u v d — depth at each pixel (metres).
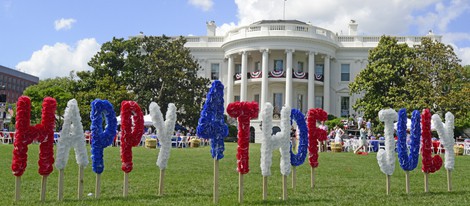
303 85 42.00
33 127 7.33
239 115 7.53
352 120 36.34
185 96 35.47
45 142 7.41
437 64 30.84
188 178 10.49
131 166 7.96
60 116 34.56
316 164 9.39
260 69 42.06
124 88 33.91
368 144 24.94
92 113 7.91
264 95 38.72
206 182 9.88
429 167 8.84
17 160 7.33
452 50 31.42
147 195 8.09
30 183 9.27
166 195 8.12
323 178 10.89
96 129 7.84
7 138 27.70
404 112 8.77
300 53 41.06
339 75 43.88
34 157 15.21
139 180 10.03
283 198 7.81
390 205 7.30
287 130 7.90
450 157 9.12
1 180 9.57
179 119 36.19
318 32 41.78
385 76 31.66
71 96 34.31
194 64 37.00
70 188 8.81
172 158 16.30
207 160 15.59
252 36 39.38
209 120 7.45
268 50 39.28
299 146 8.71
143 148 23.48
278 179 10.64
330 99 43.44
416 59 31.31
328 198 7.96
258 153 20.05
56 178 10.02
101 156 7.85
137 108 8.05
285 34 39.12
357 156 18.98
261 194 8.38
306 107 42.31
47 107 7.46
